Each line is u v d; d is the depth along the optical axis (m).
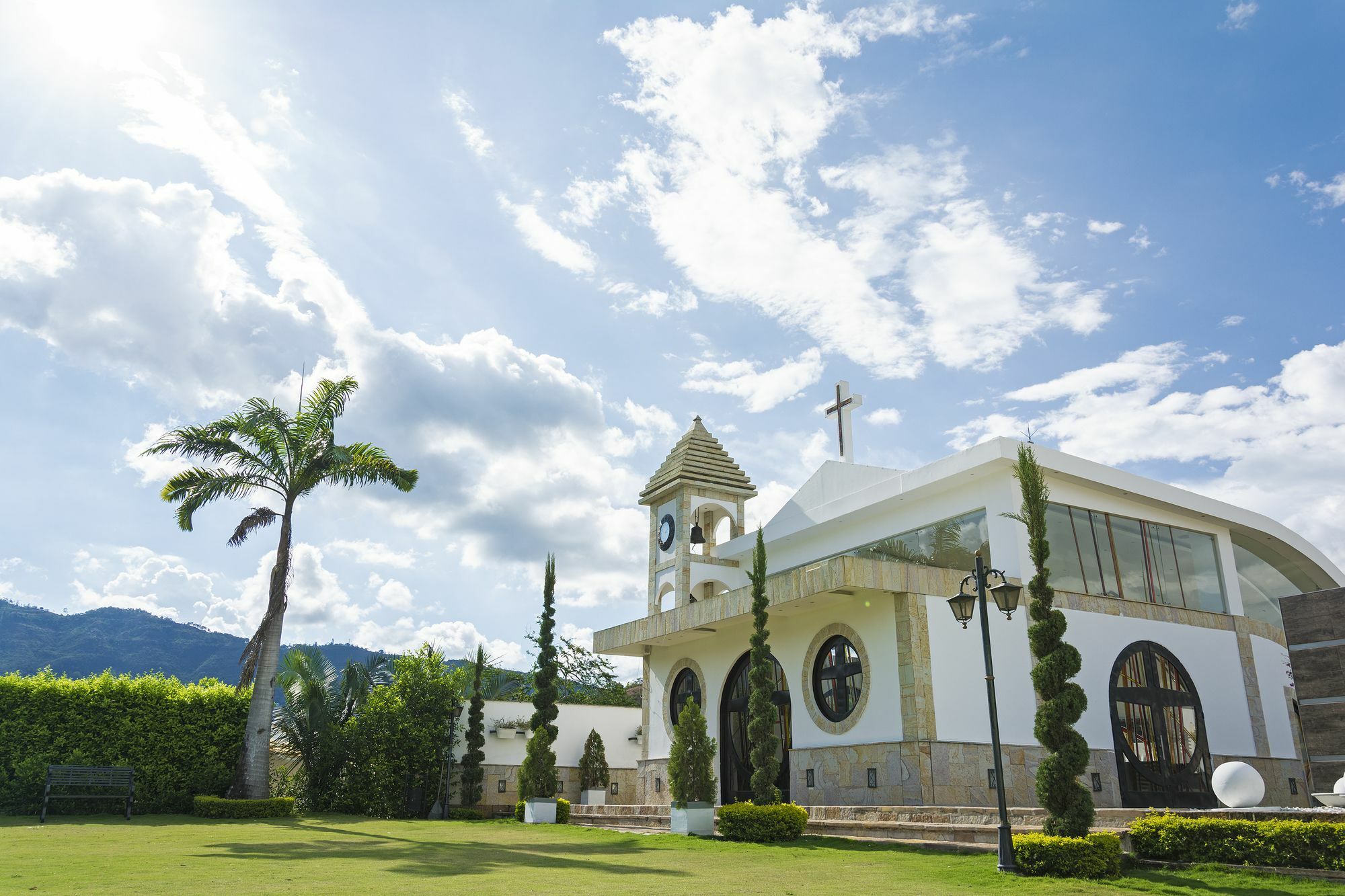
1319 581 29.23
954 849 14.12
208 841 14.36
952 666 19.41
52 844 13.45
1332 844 11.02
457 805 27.83
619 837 17.19
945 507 22.61
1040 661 13.22
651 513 30.17
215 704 22.98
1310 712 16.77
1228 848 11.86
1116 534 23.08
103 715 21.58
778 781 22.45
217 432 22.81
